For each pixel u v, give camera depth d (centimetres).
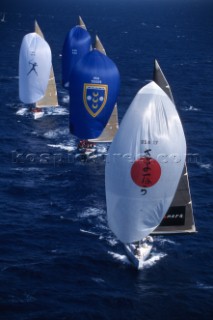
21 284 17775
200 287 17875
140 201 17888
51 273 18462
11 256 19525
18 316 16175
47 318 16125
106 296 17250
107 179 18250
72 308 16625
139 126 17425
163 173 17662
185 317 16375
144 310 16638
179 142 17650
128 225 18238
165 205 18075
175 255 19738
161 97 17512
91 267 18862
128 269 18762
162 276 18412
